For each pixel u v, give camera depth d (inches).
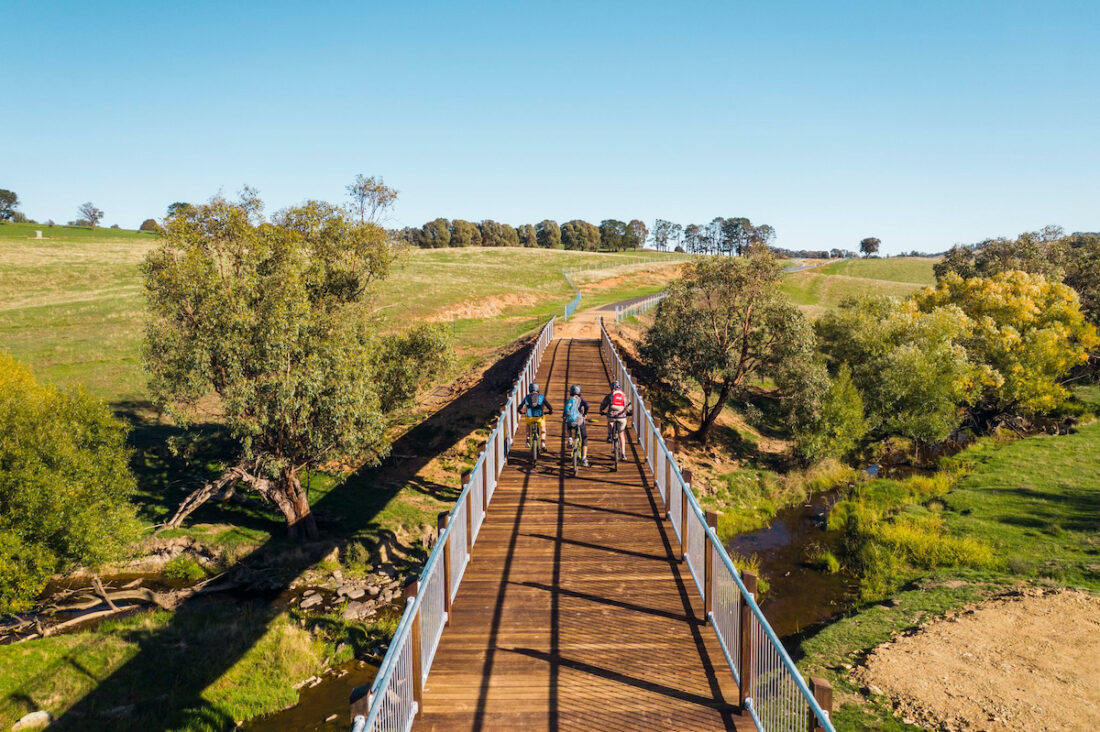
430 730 216.1
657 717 222.2
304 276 821.9
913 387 1229.7
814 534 880.3
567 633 279.0
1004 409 1405.0
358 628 634.2
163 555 782.5
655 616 293.6
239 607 673.6
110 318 1750.7
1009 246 2375.7
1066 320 1480.1
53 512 571.8
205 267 746.2
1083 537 721.6
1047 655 472.4
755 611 214.4
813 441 1144.8
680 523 362.6
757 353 1187.3
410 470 1047.6
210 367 729.0
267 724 491.5
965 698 419.5
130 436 1097.4
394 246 991.0
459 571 323.9
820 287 3710.6
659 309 1293.1
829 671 480.7
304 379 701.9
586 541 380.5
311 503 935.0
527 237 6884.8
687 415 1352.1
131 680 523.8
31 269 2332.7
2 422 613.6
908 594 633.6
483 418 1201.4
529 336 1658.5
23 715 470.9
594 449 594.9
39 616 641.6
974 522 813.2
